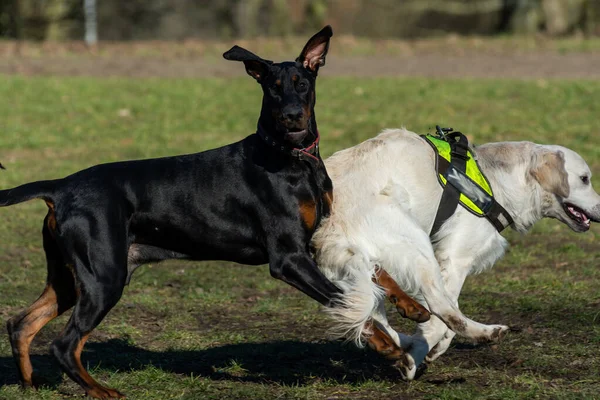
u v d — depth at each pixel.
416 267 8.80
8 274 13.60
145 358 10.07
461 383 8.98
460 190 9.47
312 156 8.70
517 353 9.85
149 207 8.71
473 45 40.94
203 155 8.98
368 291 8.53
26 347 8.72
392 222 8.96
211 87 30.44
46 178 19.62
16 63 35.41
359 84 30.19
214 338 10.83
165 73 33.72
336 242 8.96
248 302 12.51
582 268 13.49
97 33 50.28
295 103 8.48
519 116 24.84
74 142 23.38
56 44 41.03
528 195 10.03
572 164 9.89
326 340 10.71
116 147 22.80
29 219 17.06
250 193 8.71
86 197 8.47
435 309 8.73
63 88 29.78
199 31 51.28
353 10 52.16
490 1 51.75
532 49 39.31
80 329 8.28
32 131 24.47
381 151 9.42
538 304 11.62
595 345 9.94
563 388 8.66
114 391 8.43
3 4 46.84
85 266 8.32
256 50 39.12
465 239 9.56
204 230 8.79
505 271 13.61
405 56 37.94
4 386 8.88
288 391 8.76
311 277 8.57
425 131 23.47
